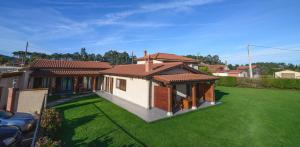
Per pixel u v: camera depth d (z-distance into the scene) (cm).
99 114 1276
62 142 809
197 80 1491
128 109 1421
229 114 1319
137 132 941
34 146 633
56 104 1614
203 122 1122
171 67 1588
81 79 2617
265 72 7444
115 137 873
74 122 1091
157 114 1276
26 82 1977
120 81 1986
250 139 870
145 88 1492
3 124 886
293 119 1194
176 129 993
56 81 2405
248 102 1794
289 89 2956
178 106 1511
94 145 785
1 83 1376
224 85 3712
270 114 1322
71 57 8919
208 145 802
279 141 849
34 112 1285
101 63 3159
